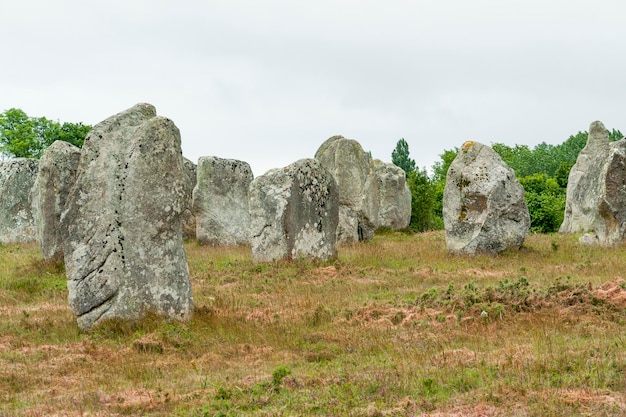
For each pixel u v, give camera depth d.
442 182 57.41
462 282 20.25
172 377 12.22
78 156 23.17
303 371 12.04
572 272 21.06
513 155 76.44
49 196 22.98
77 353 13.66
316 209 25.19
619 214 26.59
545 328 14.09
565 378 10.56
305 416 9.80
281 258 24.59
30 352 13.72
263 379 11.59
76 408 10.65
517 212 25.95
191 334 14.65
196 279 21.83
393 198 41.53
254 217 25.08
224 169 33.00
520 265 23.38
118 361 13.19
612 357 11.45
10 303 18.59
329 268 22.81
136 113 16.08
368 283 20.72
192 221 34.66
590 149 36.94
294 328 15.21
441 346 13.16
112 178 15.38
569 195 36.94
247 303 18.12
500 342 13.29
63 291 19.58
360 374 11.42
